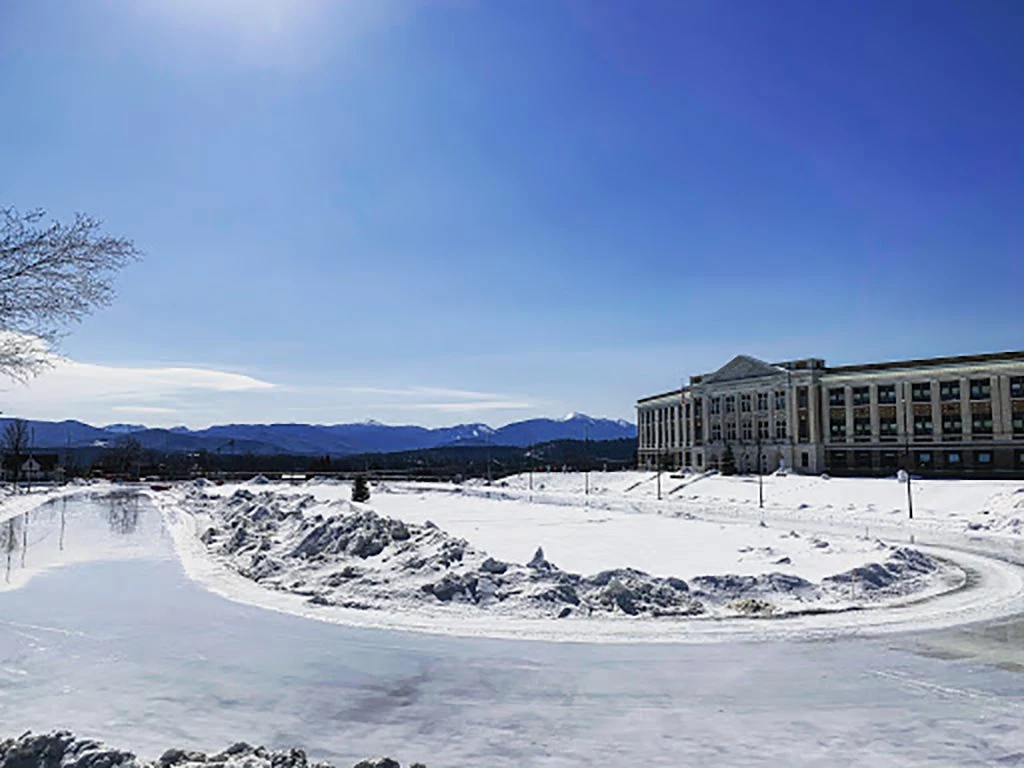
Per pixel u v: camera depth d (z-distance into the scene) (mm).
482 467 149000
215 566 23078
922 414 89125
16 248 9898
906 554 22219
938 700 10234
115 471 144500
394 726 9250
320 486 88438
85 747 7441
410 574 18297
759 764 8078
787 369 101750
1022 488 48812
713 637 13703
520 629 14211
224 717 9562
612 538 28578
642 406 144875
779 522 43656
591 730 9094
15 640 13523
